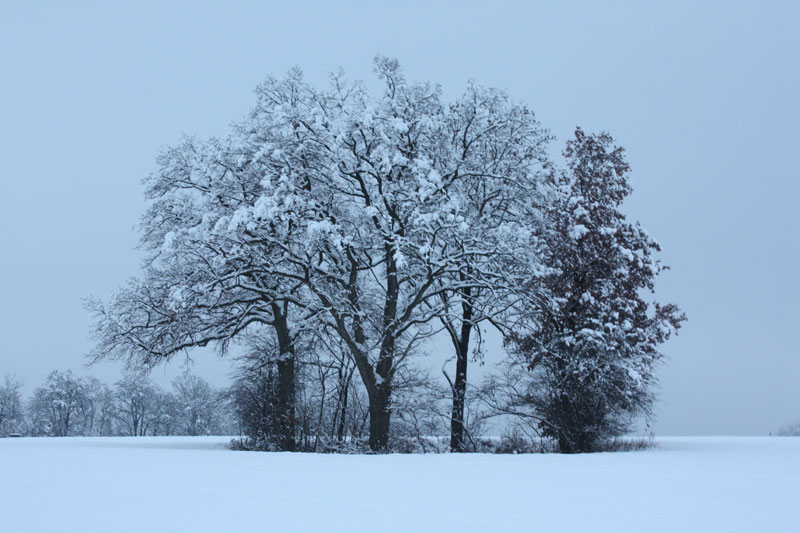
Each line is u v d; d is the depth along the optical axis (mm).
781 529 6766
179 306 23750
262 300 26891
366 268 26906
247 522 6785
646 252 27359
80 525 6566
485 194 28109
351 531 6398
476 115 27219
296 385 28109
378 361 25547
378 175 24359
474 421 27219
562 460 15797
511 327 26641
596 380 23781
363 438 26797
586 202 26844
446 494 9109
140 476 10867
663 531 6598
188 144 26812
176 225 26094
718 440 30453
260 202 22219
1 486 9484
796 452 19812
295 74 26516
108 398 83875
